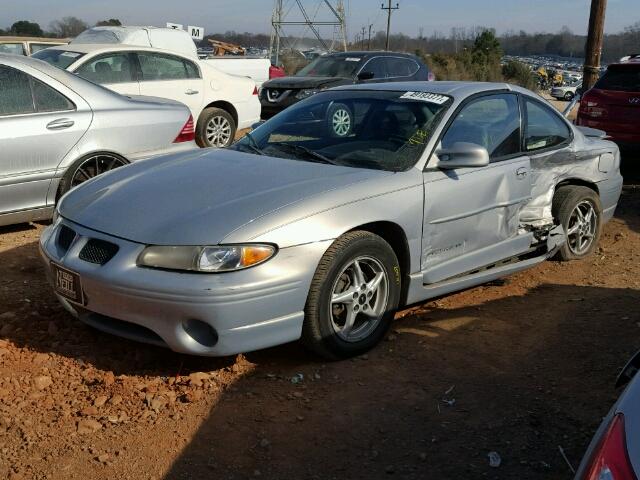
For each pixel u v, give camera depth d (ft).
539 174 18.71
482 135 16.52
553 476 10.43
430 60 127.03
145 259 12.13
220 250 11.89
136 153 22.58
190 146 24.30
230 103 38.47
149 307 11.99
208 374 12.98
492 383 13.14
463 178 15.48
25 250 19.70
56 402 11.94
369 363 13.75
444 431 11.52
